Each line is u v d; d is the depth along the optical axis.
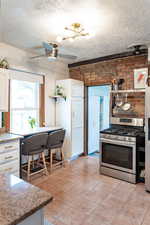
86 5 1.89
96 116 5.01
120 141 2.99
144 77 3.35
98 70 4.18
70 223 1.88
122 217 2.00
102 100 5.44
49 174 3.26
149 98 2.51
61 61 4.42
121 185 2.81
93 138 4.88
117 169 3.05
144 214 2.05
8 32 2.63
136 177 2.86
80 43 3.10
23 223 0.80
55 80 4.32
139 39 2.90
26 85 3.78
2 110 2.83
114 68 3.91
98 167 3.65
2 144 2.48
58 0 1.80
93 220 1.94
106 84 4.07
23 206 0.83
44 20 2.24
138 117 3.48
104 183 2.88
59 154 4.09
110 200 2.36
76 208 2.16
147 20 2.22
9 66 3.23
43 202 0.88
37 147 3.04
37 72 3.85
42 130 3.41
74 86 4.05
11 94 3.43
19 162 2.74
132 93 3.58
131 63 3.64
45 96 4.09
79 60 4.33
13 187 1.04
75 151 4.11
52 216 2.00
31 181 2.94
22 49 3.46
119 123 3.58
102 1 1.81
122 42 3.05
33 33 2.67
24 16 2.14
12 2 1.83
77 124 4.17
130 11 2.00
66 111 4.02
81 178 3.08
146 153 2.57
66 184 2.84
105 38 2.86
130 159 2.88
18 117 3.61
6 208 0.81
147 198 2.41
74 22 2.29
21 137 2.75
